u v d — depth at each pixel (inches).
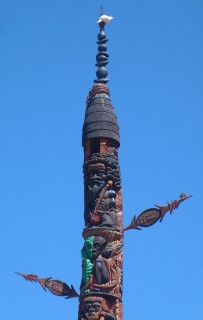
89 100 1764.3
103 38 1824.6
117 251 1590.8
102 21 1818.4
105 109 1724.9
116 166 1672.0
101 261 1573.6
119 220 1633.9
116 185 1658.5
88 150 1702.8
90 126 1705.2
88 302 1545.3
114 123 1717.5
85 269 1576.0
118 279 1572.3
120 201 1657.2
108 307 1544.0
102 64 1804.9
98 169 1659.7
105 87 1768.0
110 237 1596.9
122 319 1556.3
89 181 1663.4
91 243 1592.0
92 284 1557.6
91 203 1640.0
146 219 1603.1
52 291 1628.9
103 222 1609.3
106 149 1684.3
